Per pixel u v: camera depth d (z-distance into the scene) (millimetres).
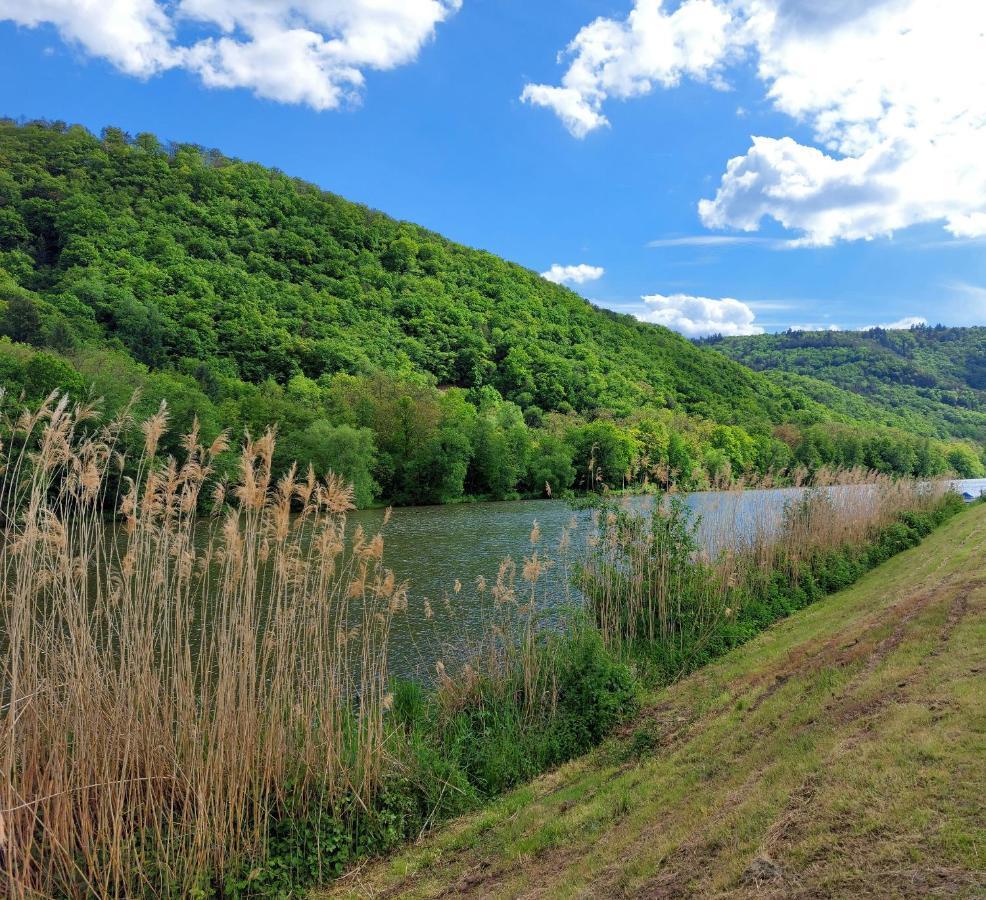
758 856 4938
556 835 6957
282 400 63594
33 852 6406
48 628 7418
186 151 132625
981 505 34406
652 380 129125
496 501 66625
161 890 6387
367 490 55094
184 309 87500
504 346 120125
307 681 8680
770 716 8398
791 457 85250
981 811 4613
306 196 140750
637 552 14953
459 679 11586
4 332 54938
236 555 7961
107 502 24953
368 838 7684
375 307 116938
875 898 4066
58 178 104938
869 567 22453
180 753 7359
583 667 11125
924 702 6906
